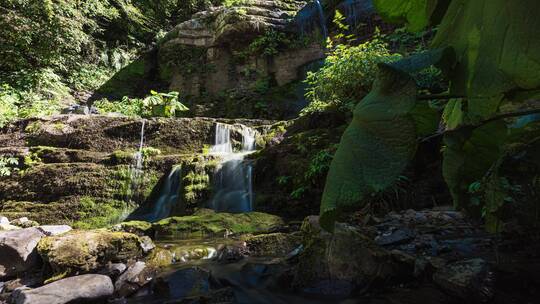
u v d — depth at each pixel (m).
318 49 10.30
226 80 10.95
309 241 2.59
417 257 2.50
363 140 0.38
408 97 0.36
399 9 0.69
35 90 9.41
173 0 14.96
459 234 2.99
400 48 6.64
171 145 6.34
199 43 11.63
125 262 2.92
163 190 5.58
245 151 6.27
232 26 10.60
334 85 5.59
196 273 2.68
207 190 5.27
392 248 2.79
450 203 4.06
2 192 5.50
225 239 3.69
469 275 1.94
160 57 12.20
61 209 5.25
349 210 0.37
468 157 0.76
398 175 0.34
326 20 10.43
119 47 13.01
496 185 0.77
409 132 0.35
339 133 5.11
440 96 0.40
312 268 2.41
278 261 2.81
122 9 13.16
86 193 5.43
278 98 10.10
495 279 1.95
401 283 2.22
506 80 0.34
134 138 6.40
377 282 2.20
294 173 4.93
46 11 9.59
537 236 2.44
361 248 2.35
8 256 2.82
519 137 0.89
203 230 3.95
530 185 1.78
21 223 4.75
